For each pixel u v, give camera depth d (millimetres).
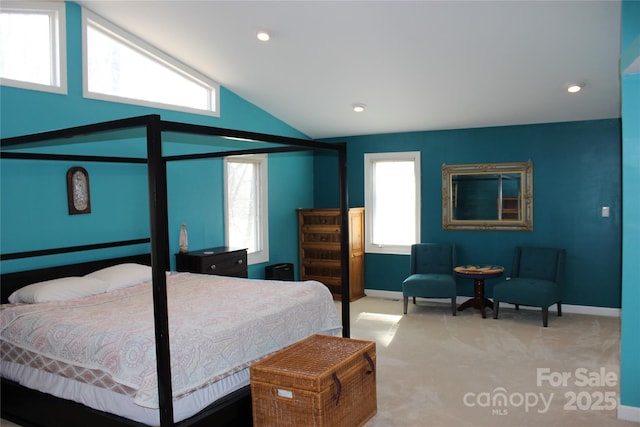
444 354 4293
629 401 3045
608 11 3443
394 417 3123
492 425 3002
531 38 3883
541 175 5789
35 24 3881
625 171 3025
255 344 2957
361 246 6684
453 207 6219
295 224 6727
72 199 4055
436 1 3479
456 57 4281
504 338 4727
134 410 2469
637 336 3020
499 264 6023
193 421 2477
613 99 4961
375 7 3623
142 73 4676
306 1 3623
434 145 6301
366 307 6094
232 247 5707
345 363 2805
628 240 3021
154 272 2213
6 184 3668
